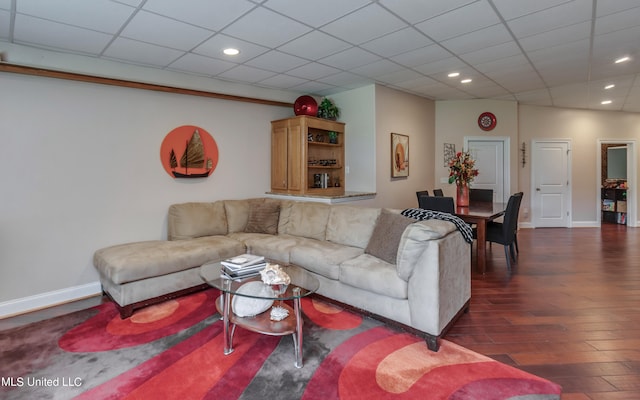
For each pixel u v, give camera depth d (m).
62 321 2.79
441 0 2.44
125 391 1.87
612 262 4.41
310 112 4.72
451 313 2.50
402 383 1.92
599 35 3.14
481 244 3.95
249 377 1.99
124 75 3.61
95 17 2.56
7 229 2.99
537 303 3.06
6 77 2.95
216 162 4.42
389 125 5.05
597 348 2.28
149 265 2.93
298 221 4.03
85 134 3.39
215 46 3.21
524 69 4.20
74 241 3.34
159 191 3.93
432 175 6.08
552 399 1.77
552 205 7.00
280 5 2.46
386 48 3.38
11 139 2.99
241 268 2.56
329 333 2.52
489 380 1.93
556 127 6.88
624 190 7.44
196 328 2.63
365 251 3.18
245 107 4.71
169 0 2.34
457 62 3.87
